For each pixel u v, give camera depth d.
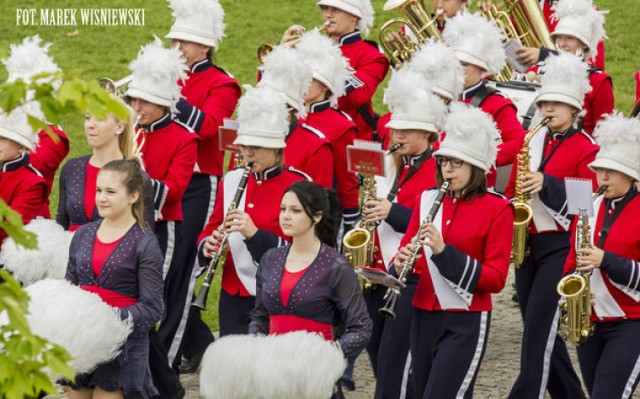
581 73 27.67
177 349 28.81
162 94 28.03
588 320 23.73
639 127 23.80
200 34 31.16
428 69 27.62
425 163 26.06
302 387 20.48
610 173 23.91
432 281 23.50
